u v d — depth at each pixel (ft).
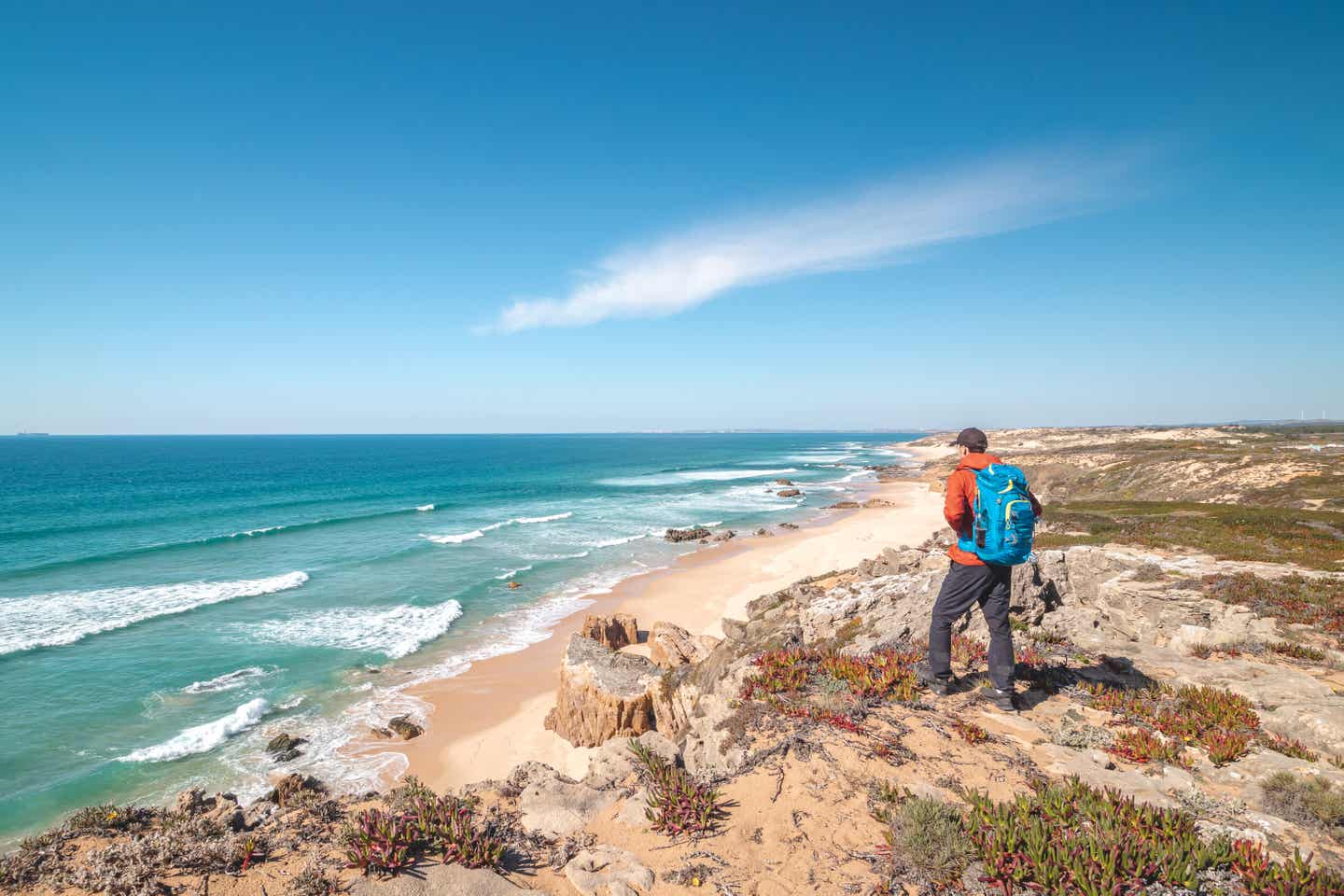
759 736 21.30
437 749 52.42
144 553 127.44
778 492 244.83
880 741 19.83
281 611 89.51
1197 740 20.07
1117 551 60.44
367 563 121.29
